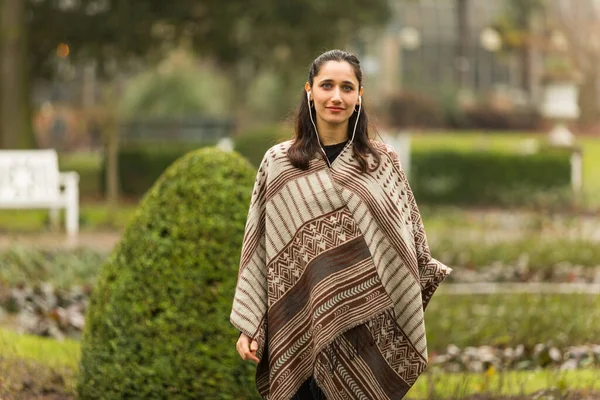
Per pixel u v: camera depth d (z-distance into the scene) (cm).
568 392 739
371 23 3419
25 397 762
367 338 530
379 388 532
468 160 2988
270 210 531
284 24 3231
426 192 2980
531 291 1273
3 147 3003
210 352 649
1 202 1997
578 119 4981
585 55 5122
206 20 3341
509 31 5219
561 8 5178
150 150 2991
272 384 532
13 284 1254
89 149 4822
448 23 6047
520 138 4238
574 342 980
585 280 1448
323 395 548
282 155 534
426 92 4975
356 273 519
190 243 657
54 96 5391
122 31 3300
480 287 1354
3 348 866
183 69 4778
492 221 2233
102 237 1898
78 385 691
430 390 775
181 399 649
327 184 523
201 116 4731
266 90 4819
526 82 5769
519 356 937
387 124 4600
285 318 530
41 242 1730
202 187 667
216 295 652
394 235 529
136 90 4697
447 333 1011
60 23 3325
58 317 1095
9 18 2994
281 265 530
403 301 532
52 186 2012
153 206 675
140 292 661
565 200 2675
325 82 525
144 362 654
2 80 2994
